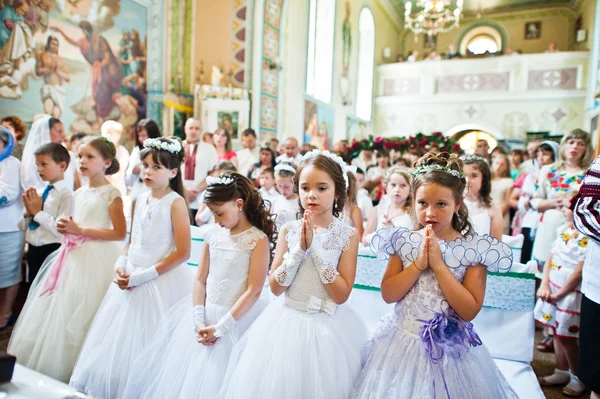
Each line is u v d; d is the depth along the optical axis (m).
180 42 8.18
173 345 2.02
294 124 10.01
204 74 8.38
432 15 12.53
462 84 15.39
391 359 1.63
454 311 1.62
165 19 7.79
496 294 2.40
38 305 2.48
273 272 1.79
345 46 13.62
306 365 1.63
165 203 2.31
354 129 14.69
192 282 2.42
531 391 2.10
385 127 16.52
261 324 1.80
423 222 1.66
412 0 17.31
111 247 2.63
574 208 1.75
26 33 5.49
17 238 3.42
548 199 3.52
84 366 2.16
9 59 5.30
